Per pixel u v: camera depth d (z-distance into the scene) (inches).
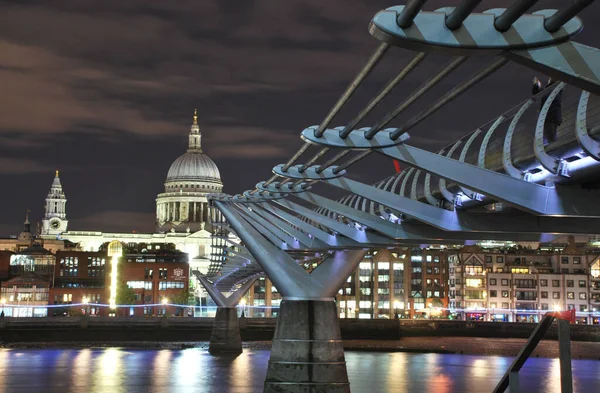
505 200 978.7
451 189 1243.8
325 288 1814.7
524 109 953.5
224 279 4042.8
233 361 3777.1
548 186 987.9
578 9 457.1
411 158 987.9
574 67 515.5
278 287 1822.1
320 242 1797.5
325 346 1782.7
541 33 509.4
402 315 7381.9
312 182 1453.0
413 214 1293.1
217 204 1946.4
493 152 1090.1
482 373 3457.2
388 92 624.7
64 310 7760.8
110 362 3727.9
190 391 2659.9
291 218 1807.3
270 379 1782.7
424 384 3002.0
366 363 3941.9
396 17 506.3
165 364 3614.7
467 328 6279.5
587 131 780.0
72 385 2824.8
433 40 506.9
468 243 1593.3
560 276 7032.5
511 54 516.7
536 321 6953.7
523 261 7214.6
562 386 619.2
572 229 1261.1
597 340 5836.6
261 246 1850.4
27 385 2824.8
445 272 7519.7
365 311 7372.1
